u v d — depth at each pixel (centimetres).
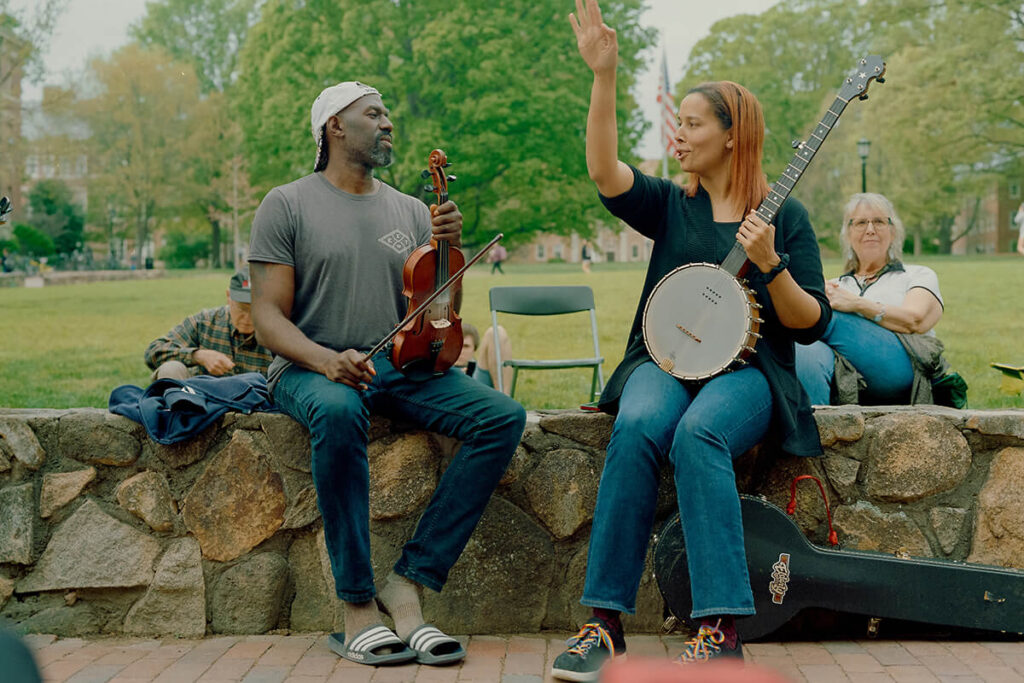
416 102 3247
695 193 347
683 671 132
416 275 338
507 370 624
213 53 4684
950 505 356
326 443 316
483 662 316
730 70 4241
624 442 306
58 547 354
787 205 341
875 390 418
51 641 345
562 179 3231
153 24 4672
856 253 450
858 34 4147
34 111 2738
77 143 3903
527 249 7612
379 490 353
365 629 317
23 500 354
